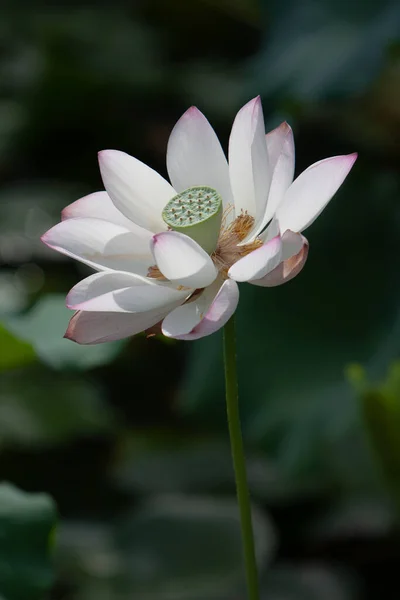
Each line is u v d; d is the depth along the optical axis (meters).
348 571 2.69
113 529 2.46
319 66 2.74
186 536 2.40
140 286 1.57
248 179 1.64
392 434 2.05
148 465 2.95
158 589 2.21
